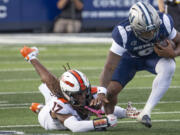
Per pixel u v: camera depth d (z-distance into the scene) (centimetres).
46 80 1579
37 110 1684
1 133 1549
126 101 2164
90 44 4603
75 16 5238
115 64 1577
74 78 1486
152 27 1465
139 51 1569
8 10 5150
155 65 1573
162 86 1536
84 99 1498
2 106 2088
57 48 4344
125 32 1532
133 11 1491
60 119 1512
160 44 1534
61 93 1536
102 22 5250
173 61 1565
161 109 1972
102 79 1584
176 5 2817
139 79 2811
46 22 5259
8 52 4153
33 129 1603
